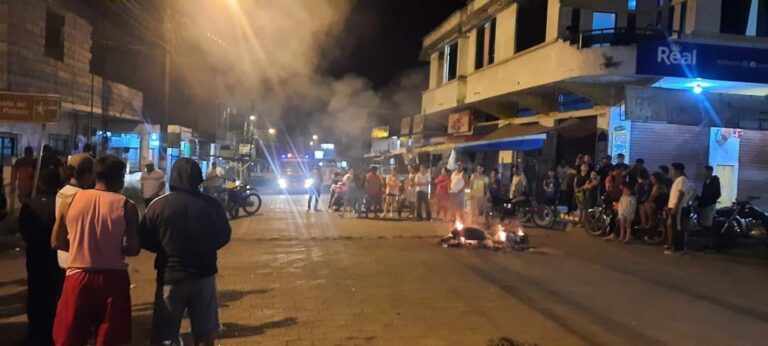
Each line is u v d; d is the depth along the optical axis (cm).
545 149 2103
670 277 955
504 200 1741
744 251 1272
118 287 413
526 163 2203
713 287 884
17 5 1465
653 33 1602
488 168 2580
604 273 973
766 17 1684
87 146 1541
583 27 1855
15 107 1006
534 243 1317
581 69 1655
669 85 1698
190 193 438
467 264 1027
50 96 1013
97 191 422
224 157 3831
